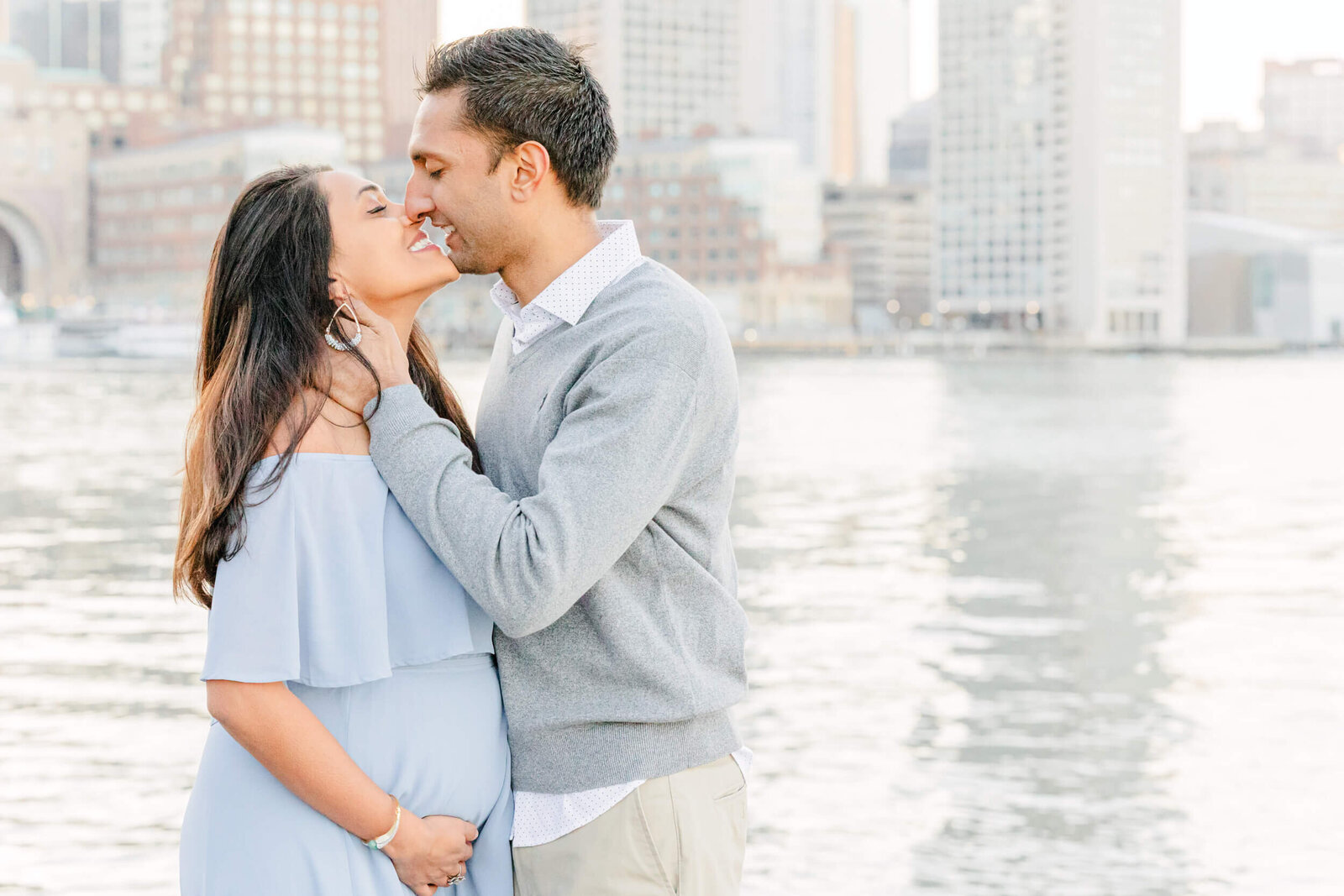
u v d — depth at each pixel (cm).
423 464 191
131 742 788
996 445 3578
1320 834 691
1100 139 14025
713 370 196
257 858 190
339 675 191
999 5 14600
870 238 15400
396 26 17188
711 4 15938
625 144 12206
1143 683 1031
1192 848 666
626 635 195
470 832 200
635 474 187
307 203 198
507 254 200
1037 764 805
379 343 197
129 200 12712
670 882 197
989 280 14825
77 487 2466
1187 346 13725
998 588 1481
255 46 14662
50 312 12169
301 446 192
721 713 204
